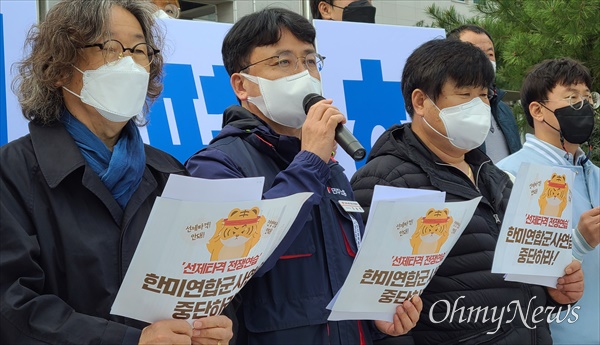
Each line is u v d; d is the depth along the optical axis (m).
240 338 2.19
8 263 1.71
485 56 2.75
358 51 3.86
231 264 1.82
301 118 2.41
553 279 2.74
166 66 3.32
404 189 2.28
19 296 1.70
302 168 2.17
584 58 7.22
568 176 2.64
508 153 4.21
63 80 1.98
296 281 2.21
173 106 3.32
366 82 3.86
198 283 1.79
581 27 6.88
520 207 2.54
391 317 2.26
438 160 2.73
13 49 2.97
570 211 2.68
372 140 3.83
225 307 1.97
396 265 2.16
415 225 2.15
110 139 2.09
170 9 4.22
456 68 2.67
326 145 2.22
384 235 2.10
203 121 3.38
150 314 1.78
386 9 11.72
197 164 2.26
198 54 3.41
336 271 2.29
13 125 2.96
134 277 1.72
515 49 7.41
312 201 2.15
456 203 2.22
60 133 1.96
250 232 1.83
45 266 1.82
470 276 2.56
